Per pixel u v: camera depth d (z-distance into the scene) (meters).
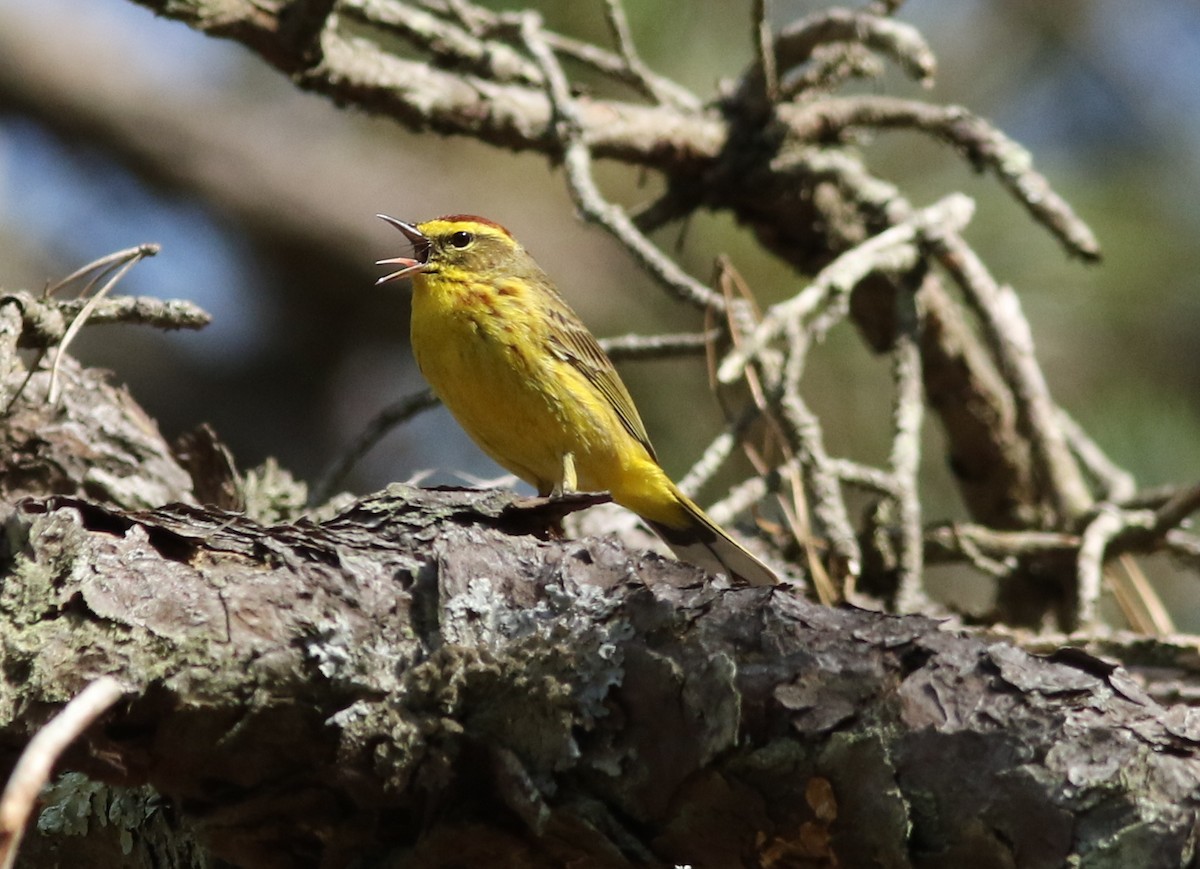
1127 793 4.80
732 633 5.30
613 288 18.27
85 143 19.45
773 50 11.96
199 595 5.42
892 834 5.02
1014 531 13.20
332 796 5.55
